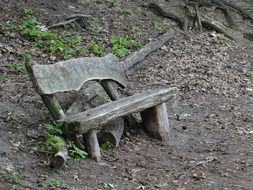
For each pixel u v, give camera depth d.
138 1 17.81
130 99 8.36
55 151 7.12
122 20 15.98
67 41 13.30
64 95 9.40
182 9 18.03
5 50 11.90
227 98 11.89
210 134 9.52
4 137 7.62
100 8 16.41
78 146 7.65
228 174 7.48
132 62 12.75
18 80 10.48
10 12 14.22
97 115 7.43
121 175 7.14
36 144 7.53
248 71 14.05
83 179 6.82
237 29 17.70
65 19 14.62
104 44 13.81
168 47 14.73
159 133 8.82
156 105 8.76
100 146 8.05
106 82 9.23
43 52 12.37
